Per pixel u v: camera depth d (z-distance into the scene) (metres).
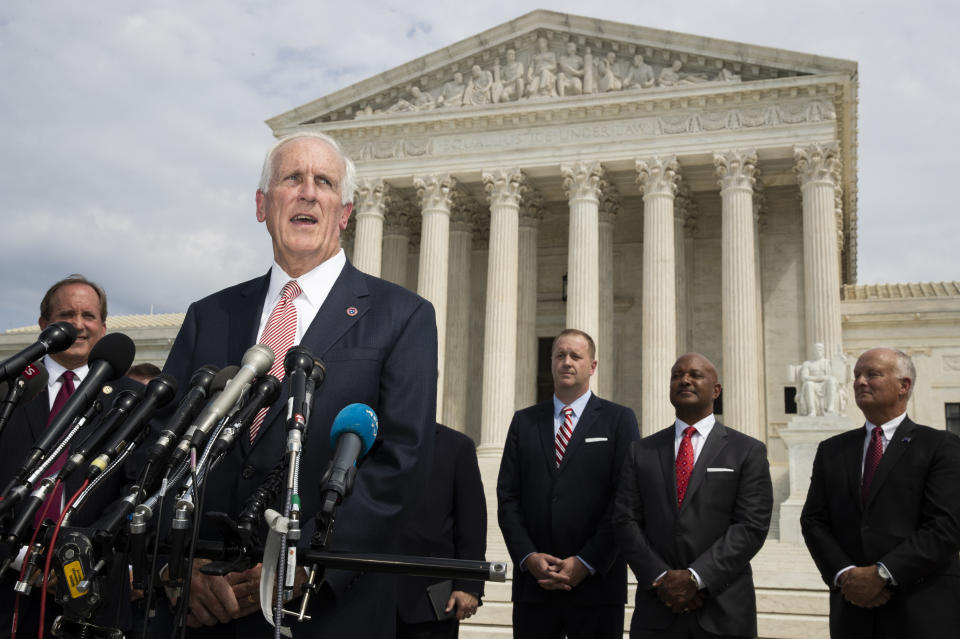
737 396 39.69
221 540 4.96
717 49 43.84
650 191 43.75
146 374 12.54
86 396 5.17
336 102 50.03
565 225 53.03
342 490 4.11
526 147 46.19
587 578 9.35
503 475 10.47
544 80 46.66
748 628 8.55
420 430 5.25
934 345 45.62
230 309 5.96
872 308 46.56
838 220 46.94
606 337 46.28
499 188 46.03
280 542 3.92
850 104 44.12
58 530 4.20
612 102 44.81
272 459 5.05
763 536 8.90
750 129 42.94
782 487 28.02
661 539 8.98
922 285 50.94
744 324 40.53
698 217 50.03
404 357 5.49
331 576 4.55
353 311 5.60
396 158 48.16
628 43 45.81
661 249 42.75
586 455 9.92
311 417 5.11
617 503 9.24
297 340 5.49
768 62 42.91
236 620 4.80
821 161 41.41
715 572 8.41
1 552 4.83
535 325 48.91
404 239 51.53
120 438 4.60
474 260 53.56
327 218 5.76
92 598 4.10
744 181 42.41
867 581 7.98
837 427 24.88
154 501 4.11
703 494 8.99
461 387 49.03
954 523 7.96
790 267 47.28
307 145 5.84
